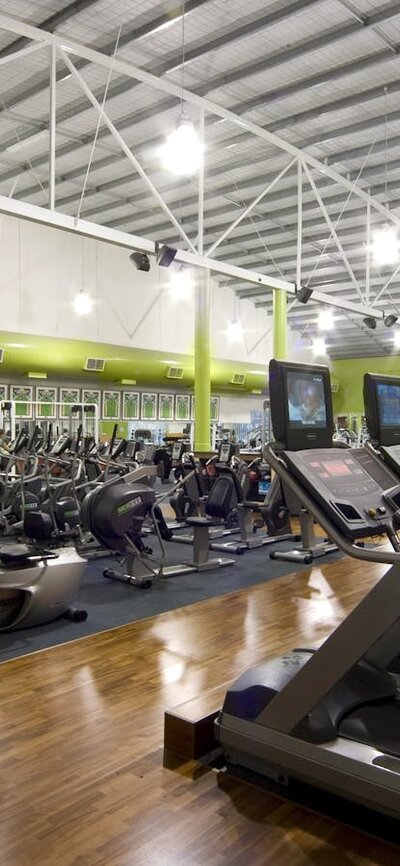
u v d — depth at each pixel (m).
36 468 7.04
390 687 2.66
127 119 8.40
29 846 2.00
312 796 2.32
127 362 13.52
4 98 7.92
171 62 7.02
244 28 6.39
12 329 12.03
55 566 4.16
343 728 2.35
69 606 4.34
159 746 2.62
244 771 2.47
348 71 7.03
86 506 5.19
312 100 7.84
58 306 12.76
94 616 4.41
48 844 2.01
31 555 4.11
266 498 7.49
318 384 2.59
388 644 2.74
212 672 3.36
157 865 1.92
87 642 3.84
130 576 5.41
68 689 3.15
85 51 6.26
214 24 6.36
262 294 16.17
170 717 2.59
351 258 13.54
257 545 7.08
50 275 12.64
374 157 9.35
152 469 5.54
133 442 7.98
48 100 7.90
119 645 3.78
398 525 2.37
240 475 7.81
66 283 12.91
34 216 6.14
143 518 5.36
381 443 2.85
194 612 4.49
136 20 6.34
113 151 9.42
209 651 3.68
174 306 14.99
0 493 6.90
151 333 14.49
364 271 14.18
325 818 2.16
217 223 12.20
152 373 14.18
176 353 14.76
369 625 2.12
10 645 3.79
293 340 18.45
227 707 2.49
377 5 6.05
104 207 11.70
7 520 7.34
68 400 13.48
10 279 12.03
